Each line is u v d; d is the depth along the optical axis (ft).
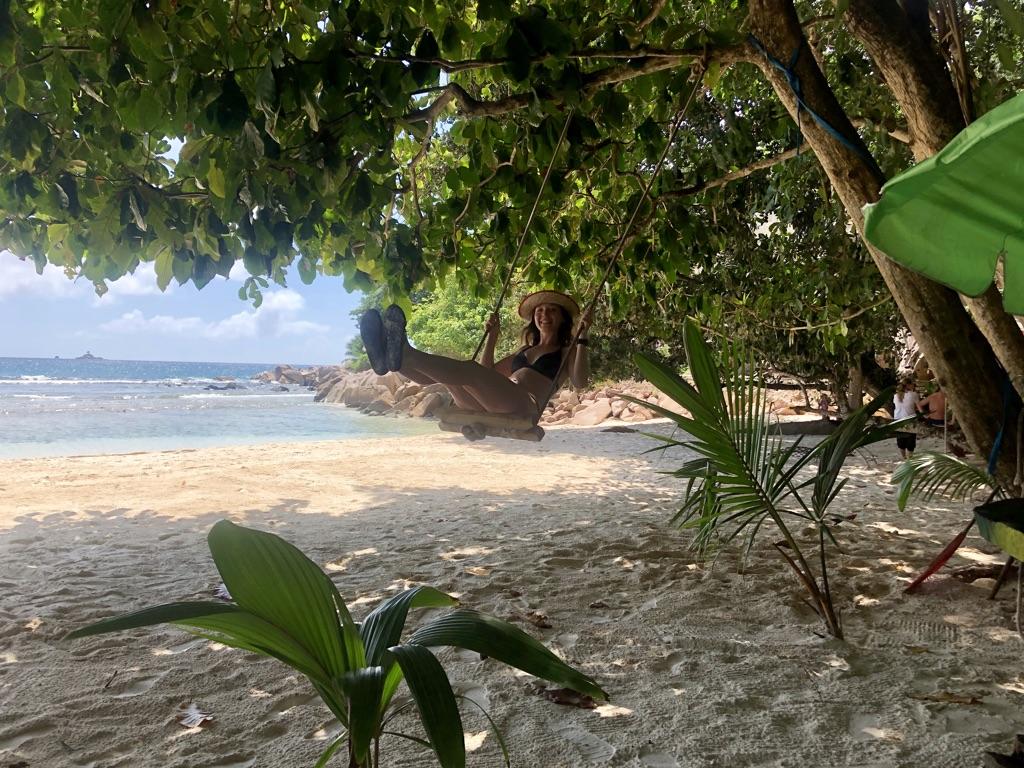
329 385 141.90
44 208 14.60
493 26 16.44
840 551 19.49
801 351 52.39
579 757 9.09
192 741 9.69
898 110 23.77
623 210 22.35
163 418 92.58
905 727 9.68
